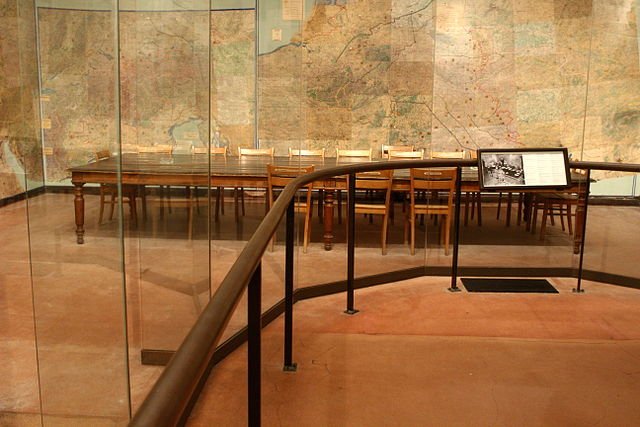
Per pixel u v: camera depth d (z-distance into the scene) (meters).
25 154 1.94
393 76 8.70
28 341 2.83
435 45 8.58
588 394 3.06
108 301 2.05
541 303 4.45
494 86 8.60
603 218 7.12
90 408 2.07
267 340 3.69
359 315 4.14
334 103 8.74
